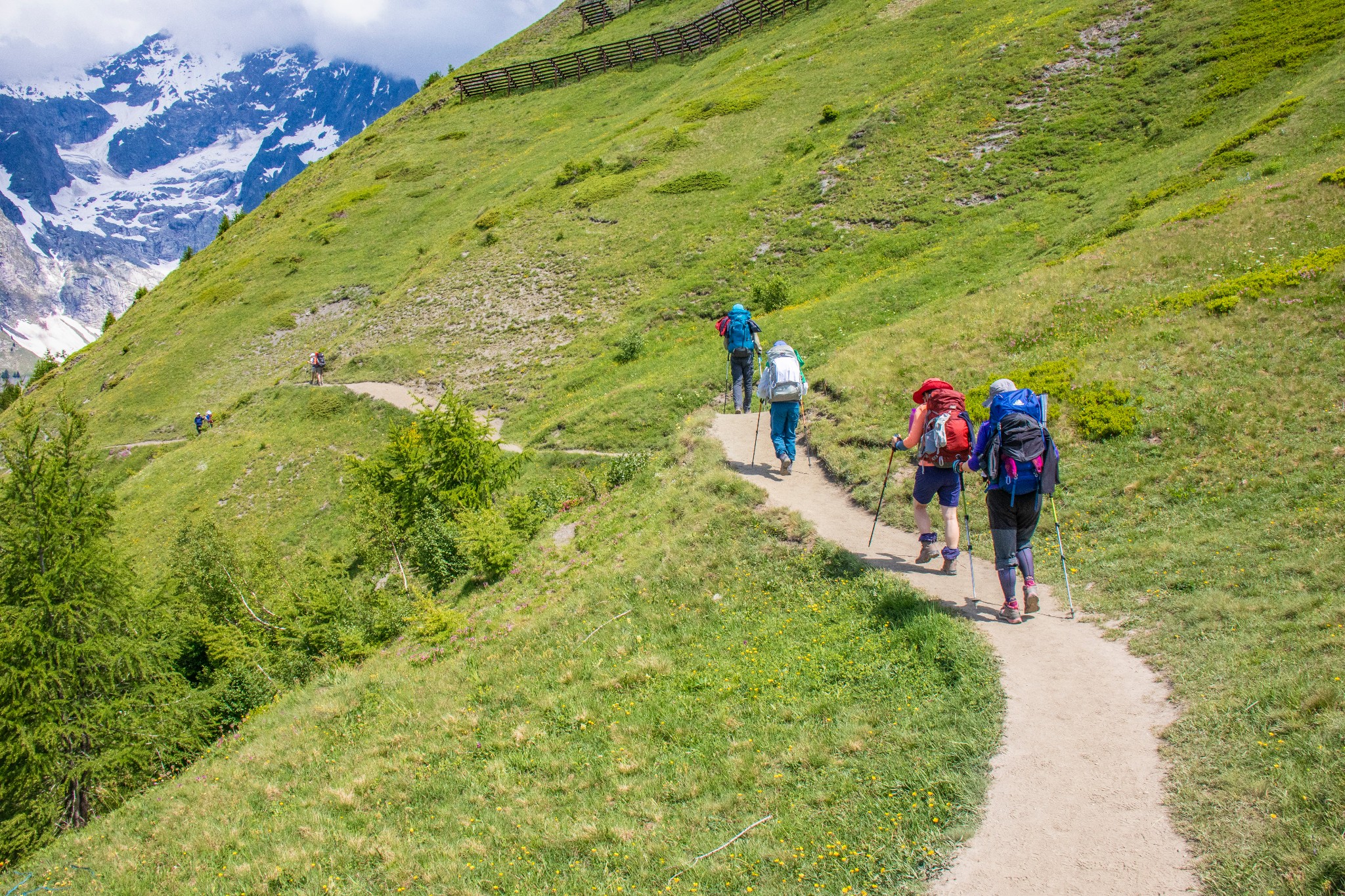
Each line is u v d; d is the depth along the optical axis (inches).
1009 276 1089.4
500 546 714.2
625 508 652.1
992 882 215.5
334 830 365.4
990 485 343.3
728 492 550.0
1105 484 484.4
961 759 269.0
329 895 315.6
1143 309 692.1
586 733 376.2
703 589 464.8
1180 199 1059.3
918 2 2625.5
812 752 299.6
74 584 720.3
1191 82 1512.1
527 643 490.6
